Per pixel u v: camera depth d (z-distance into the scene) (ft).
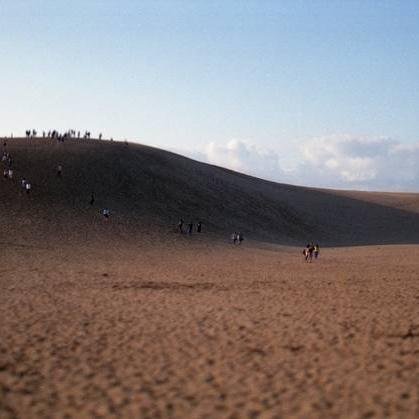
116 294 77.51
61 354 46.85
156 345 50.16
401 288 86.17
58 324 57.47
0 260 109.60
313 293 80.89
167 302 71.87
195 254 145.18
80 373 42.04
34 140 270.05
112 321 59.67
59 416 33.83
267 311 66.08
